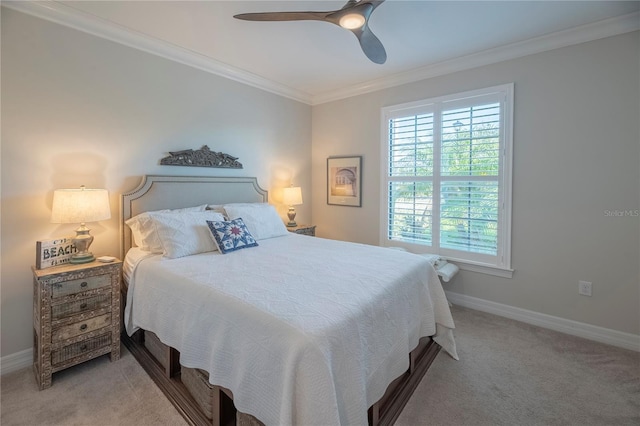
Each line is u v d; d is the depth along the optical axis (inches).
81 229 85.0
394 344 63.4
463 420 62.9
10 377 77.5
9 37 77.0
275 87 146.4
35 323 78.6
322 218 169.2
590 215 95.4
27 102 80.4
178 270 74.5
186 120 115.2
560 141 99.1
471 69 115.7
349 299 57.1
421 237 131.9
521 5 81.8
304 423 41.7
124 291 93.9
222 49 109.3
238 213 112.6
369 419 58.4
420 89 129.5
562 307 101.4
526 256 107.4
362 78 138.3
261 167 144.9
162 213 95.0
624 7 82.4
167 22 91.0
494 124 111.0
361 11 65.8
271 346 46.8
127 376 77.5
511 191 108.7
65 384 74.2
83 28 88.6
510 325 105.7
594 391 71.5
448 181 122.9
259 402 47.3
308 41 103.4
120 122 97.8
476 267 118.3
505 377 76.9
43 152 83.4
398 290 67.9
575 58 95.4
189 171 116.6
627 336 90.9
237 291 60.2
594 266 95.5
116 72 96.3
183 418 63.6
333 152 162.1
